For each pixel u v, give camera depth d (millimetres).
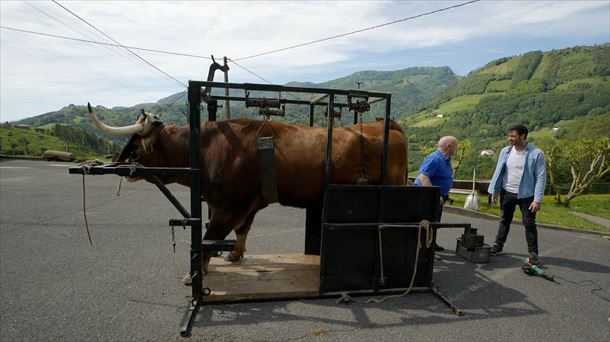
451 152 4578
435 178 4594
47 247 4859
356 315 3129
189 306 3090
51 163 17328
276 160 3355
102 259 4418
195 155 3061
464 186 11766
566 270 4590
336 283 3414
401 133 3926
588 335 2941
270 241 5410
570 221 8094
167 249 4859
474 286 3951
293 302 3322
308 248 4414
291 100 4621
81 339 2666
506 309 3383
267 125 3523
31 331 2760
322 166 3418
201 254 3131
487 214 7879
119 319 2967
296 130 3543
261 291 3303
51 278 3803
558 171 17297
